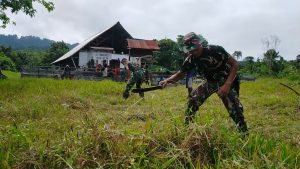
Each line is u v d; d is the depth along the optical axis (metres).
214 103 9.81
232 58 4.84
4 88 12.52
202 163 3.33
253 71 51.84
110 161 3.20
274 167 3.07
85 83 16.09
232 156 3.35
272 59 51.12
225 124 4.16
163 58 41.56
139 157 3.30
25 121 6.23
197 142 3.53
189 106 4.88
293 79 28.33
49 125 5.31
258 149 3.50
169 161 3.17
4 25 18.84
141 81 10.65
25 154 3.29
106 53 40.88
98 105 8.98
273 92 14.71
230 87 4.90
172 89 16.64
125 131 3.60
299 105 9.08
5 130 4.11
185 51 4.88
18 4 17.39
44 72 30.48
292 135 5.08
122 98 10.80
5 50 78.44
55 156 3.28
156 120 3.95
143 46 42.41
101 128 3.59
